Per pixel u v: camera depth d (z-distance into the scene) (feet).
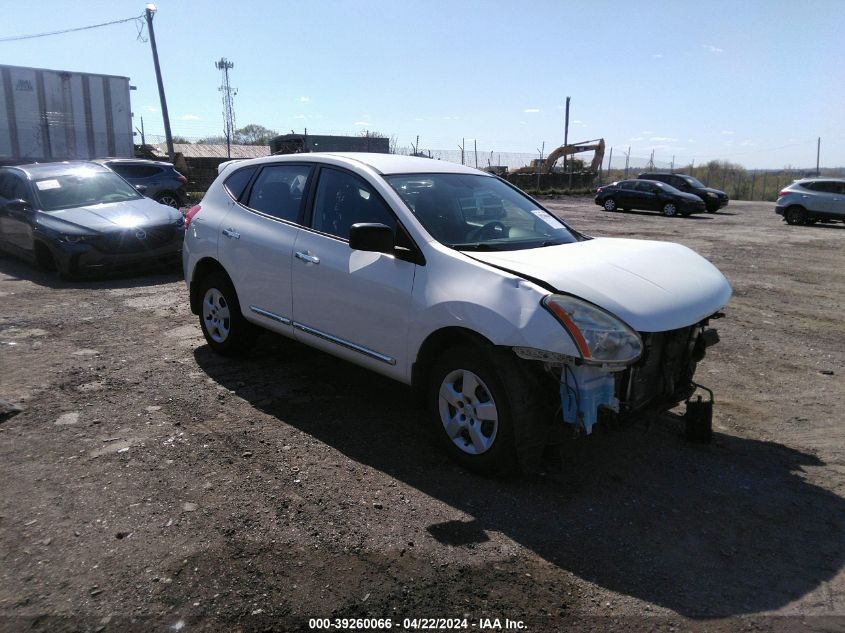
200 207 18.78
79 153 64.75
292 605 8.52
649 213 88.28
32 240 30.19
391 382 16.93
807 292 31.48
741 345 21.84
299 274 14.98
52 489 11.21
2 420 13.98
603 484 11.98
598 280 11.40
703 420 13.69
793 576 9.48
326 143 108.78
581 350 10.35
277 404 15.28
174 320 22.65
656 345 11.96
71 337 20.36
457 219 13.73
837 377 18.60
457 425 12.26
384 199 13.67
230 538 9.91
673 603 8.84
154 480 11.59
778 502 11.55
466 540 10.06
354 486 11.60
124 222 29.48
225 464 12.26
